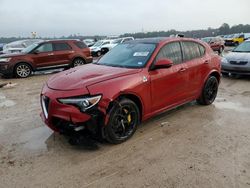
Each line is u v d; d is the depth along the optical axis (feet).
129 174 11.93
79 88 13.43
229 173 11.88
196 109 20.72
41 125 17.87
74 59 44.75
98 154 13.70
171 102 17.84
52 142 15.17
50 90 14.20
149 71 16.08
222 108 21.03
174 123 17.80
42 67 41.78
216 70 21.72
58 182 11.47
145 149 14.19
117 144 14.74
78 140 14.66
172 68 17.58
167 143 14.87
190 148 14.26
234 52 35.94
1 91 29.48
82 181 11.51
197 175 11.75
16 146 14.78
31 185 11.30
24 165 12.80
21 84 33.94
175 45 18.57
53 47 42.80
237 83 31.01
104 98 13.53
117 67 16.39
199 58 20.22
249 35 125.70
